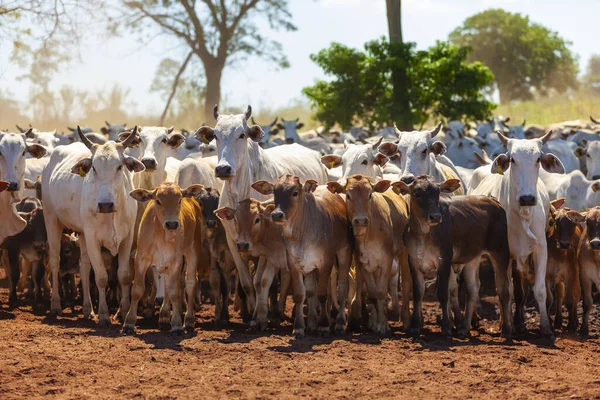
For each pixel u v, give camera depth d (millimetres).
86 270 14312
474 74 34594
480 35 71750
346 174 14695
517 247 13305
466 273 13062
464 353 11312
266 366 10383
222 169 13203
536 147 13008
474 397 9047
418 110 34594
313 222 12336
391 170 19188
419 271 12578
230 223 13328
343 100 34875
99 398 8992
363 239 12609
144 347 11336
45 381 9555
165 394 9117
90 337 11969
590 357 11297
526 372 10141
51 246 14773
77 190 14062
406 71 34344
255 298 14000
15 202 15047
